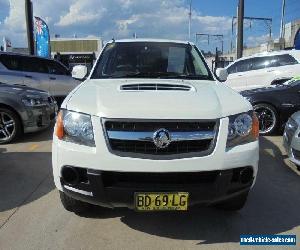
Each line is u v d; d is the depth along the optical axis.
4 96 7.51
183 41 5.55
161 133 3.35
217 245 3.64
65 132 3.58
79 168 3.47
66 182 3.58
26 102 7.68
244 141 3.60
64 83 12.87
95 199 3.47
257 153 3.64
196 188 3.40
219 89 4.25
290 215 4.28
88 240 3.71
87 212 4.24
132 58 5.08
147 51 5.19
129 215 4.23
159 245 3.63
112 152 3.36
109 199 3.43
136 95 3.76
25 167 5.97
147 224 4.04
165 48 5.29
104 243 3.66
